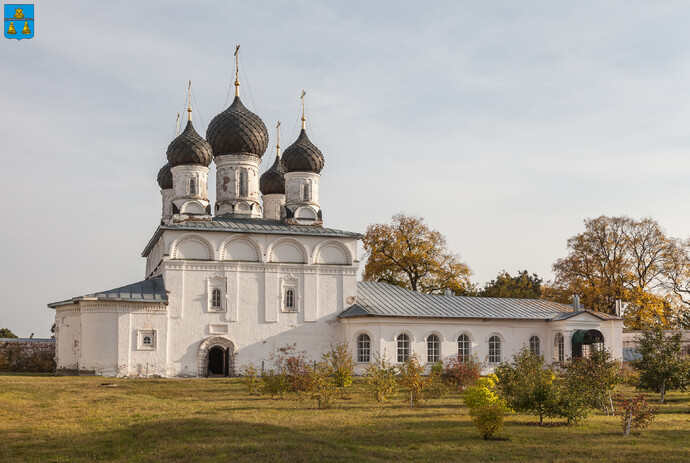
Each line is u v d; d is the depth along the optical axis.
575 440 22.06
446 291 61.16
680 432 23.77
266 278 52.91
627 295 71.25
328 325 54.00
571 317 57.12
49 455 19.78
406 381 31.56
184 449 20.19
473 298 59.88
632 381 43.91
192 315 50.59
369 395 35.81
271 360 52.06
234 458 19.06
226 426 23.75
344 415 27.36
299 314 53.38
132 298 48.97
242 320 51.84
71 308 51.28
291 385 34.91
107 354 47.84
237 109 57.69
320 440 21.42
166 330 49.69
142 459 19.14
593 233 74.44
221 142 56.75
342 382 41.34
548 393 25.47
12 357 57.81
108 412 27.61
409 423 25.25
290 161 57.88
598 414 29.25
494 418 22.28
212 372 52.78
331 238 55.03
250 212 56.72
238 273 52.19
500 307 58.78
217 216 56.91
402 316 52.84
